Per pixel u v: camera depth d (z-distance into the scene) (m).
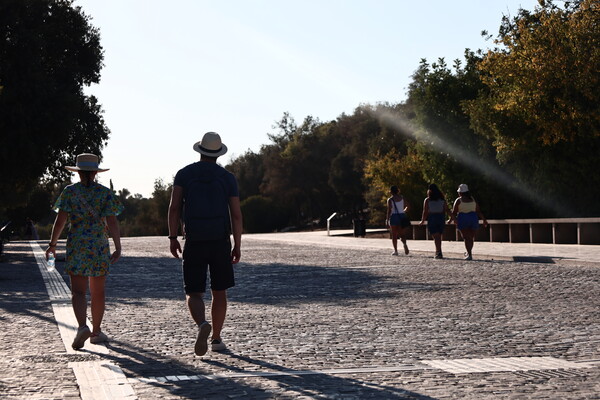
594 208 33.19
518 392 5.73
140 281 17.70
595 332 8.78
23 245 47.88
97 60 41.38
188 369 6.88
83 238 8.22
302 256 27.50
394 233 26.36
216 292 7.81
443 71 42.91
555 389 5.82
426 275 17.34
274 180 110.25
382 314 10.76
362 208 106.94
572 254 21.94
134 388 6.05
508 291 13.52
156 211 118.38
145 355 7.64
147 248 38.16
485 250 25.75
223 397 5.69
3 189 39.38
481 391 5.78
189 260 7.59
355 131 98.75
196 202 7.57
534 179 34.19
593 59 30.17
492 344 8.07
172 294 14.44
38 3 38.16
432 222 23.62
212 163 7.74
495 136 35.62
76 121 39.38
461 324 9.61
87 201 8.25
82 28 40.53
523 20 32.81
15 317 10.96
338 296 13.35
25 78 35.34
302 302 12.52
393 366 6.90
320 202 112.12
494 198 39.66
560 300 12.01
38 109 35.59
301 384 6.14
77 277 8.23
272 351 7.82
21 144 34.22
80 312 8.08
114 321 10.38
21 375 6.57
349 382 6.19
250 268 21.44
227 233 7.67
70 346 8.22
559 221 29.27
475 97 41.75
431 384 6.07
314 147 111.88
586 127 30.80
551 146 32.69
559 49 30.78
